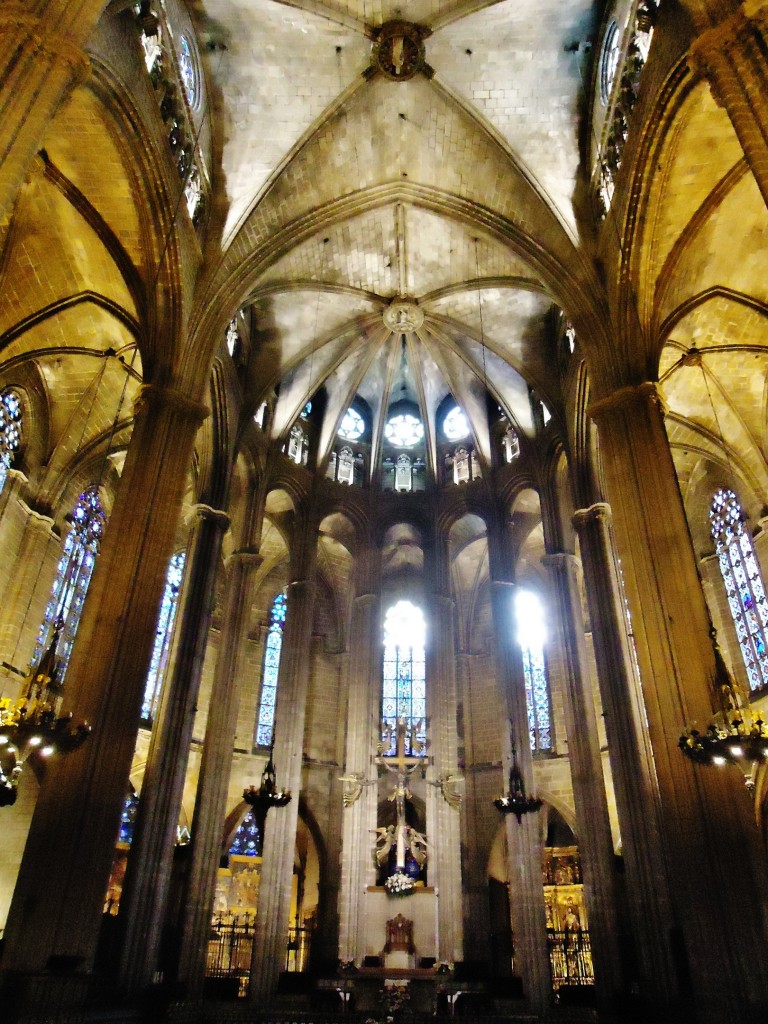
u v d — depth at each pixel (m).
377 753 29.20
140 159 19.52
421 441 36.44
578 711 25.17
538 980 22.67
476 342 31.97
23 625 24.59
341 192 26.67
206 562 25.45
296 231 26.14
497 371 32.19
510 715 27.16
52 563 26.22
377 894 25.84
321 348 32.28
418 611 35.88
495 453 33.41
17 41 12.40
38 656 25.47
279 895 24.00
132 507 18.97
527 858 24.58
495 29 22.89
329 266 29.31
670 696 16.67
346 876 25.86
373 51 23.19
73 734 14.45
